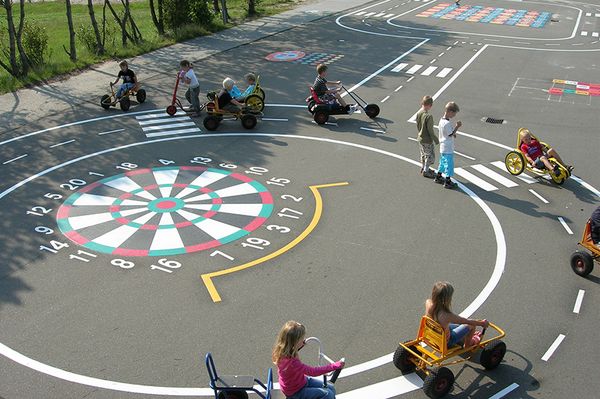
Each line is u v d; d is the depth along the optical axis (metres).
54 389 8.19
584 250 11.50
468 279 10.74
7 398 8.02
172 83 22.34
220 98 17.48
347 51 27.52
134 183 14.33
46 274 10.80
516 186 14.50
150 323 9.52
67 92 21.23
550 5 42.62
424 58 26.61
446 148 13.95
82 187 14.14
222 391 7.17
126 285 10.49
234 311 9.80
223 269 10.95
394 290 10.40
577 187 14.47
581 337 9.30
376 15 36.78
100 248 11.62
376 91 21.72
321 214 12.92
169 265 11.07
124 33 26.94
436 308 8.02
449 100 20.84
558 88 22.45
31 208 13.12
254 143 16.81
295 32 31.20
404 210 13.16
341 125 18.27
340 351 8.93
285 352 6.86
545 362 8.77
